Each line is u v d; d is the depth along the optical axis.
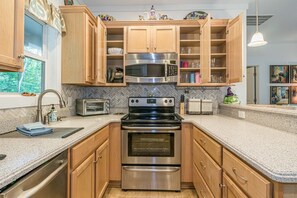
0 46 1.14
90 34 2.77
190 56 3.21
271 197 0.87
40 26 2.43
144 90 3.41
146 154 2.62
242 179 1.13
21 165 0.92
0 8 1.13
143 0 3.23
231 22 2.86
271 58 6.38
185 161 2.62
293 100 6.24
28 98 1.93
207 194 1.83
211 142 1.73
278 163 0.93
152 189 2.62
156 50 3.05
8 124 1.67
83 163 1.64
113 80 3.17
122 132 2.63
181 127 2.61
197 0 3.25
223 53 3.12
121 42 3.15
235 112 2.73
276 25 4.79
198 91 3.38
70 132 1.66
